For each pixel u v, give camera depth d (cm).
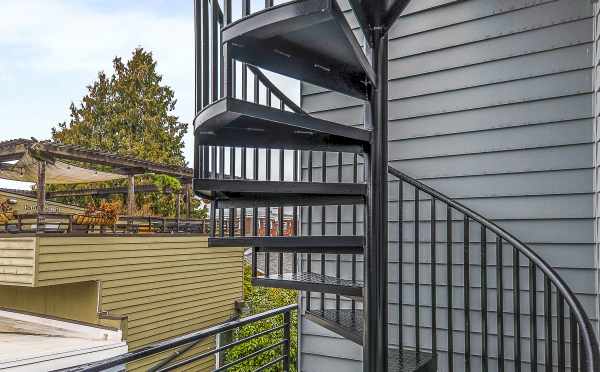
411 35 306
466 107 286
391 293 302
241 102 177
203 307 746
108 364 187
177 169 923
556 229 256
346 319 258
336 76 212
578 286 248
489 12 282
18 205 984
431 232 263
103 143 1697
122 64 1811
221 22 230
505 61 276
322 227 329
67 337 604
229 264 809
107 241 616
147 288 661
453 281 284
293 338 638
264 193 239
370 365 206
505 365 265
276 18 169
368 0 204
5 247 561
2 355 471
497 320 246
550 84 263
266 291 883
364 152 220
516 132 271
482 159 280
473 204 280
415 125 301
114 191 1073
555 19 263
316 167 342
